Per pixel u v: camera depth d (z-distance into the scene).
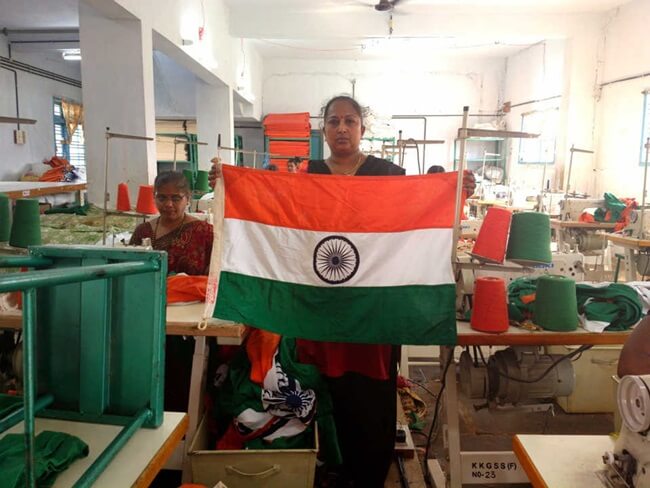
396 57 10.38
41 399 1.13
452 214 1.66
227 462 1.74
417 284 1.66
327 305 1.67
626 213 4.79
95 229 3.37
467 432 2.60
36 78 7.97
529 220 1.86
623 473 0.93
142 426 1.12
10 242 2.35
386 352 1.88
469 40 8.86
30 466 0.79
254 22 7.38
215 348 2.11
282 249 1.69
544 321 1.85
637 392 0.88
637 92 6.83
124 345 1.12
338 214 1.68
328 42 9.16
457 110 10.62
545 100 8.77
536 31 7.52
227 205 1.70
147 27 4.10
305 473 1.76
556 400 2.92
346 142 1.99
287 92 10.67
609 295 1.96
